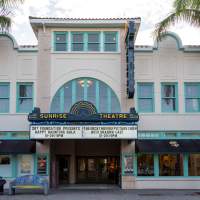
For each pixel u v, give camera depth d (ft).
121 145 84.23
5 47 86.89
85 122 78.28
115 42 86.84
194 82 87.10
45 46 86.02
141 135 84.94
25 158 83.97
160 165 84.79
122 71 85.56
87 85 85.66
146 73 86.99
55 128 77.77
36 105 84.84
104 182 97.60
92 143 98.48
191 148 82.23
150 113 85.46
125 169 83.35
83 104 79.25
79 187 86.58
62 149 95.61
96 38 87.04
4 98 85.66
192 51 88.02
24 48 86.63
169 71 87.30
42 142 83.20
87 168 98.32
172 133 85.46
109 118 78.33
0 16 77.61
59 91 85.20
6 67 86.33
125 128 78.18
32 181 72.69
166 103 86.74
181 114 85.87
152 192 75.87
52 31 86.69
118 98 85.05
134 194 71.92
